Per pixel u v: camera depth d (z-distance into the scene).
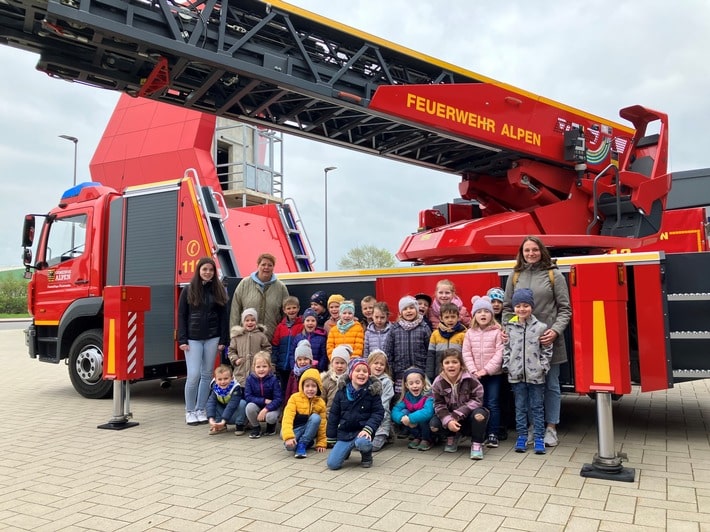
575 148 7.34
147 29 5.48
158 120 11.35
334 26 6.36
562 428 5.94
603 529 3.28
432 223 8.16
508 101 7.19
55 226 8.77
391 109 6.49
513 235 6.86
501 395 5.57
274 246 8.80
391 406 5.43
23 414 7.07
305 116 7.05
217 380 5.88
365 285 6.64
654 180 7.34
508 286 5.32
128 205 7.98
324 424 5.27
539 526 3.34
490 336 5.19
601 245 6.84
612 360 4.24
